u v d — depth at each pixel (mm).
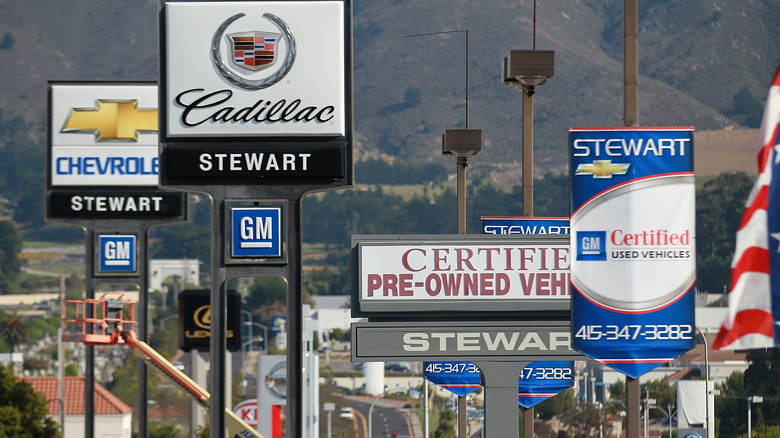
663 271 61688
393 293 78375
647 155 61750
